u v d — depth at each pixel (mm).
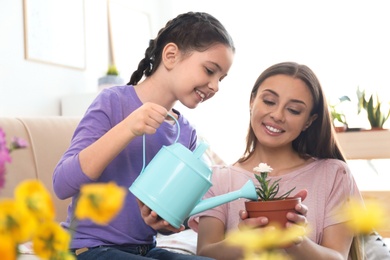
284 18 3607
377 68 3354
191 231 1896
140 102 1217
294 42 3576
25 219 306
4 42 2574
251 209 1002
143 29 3723
